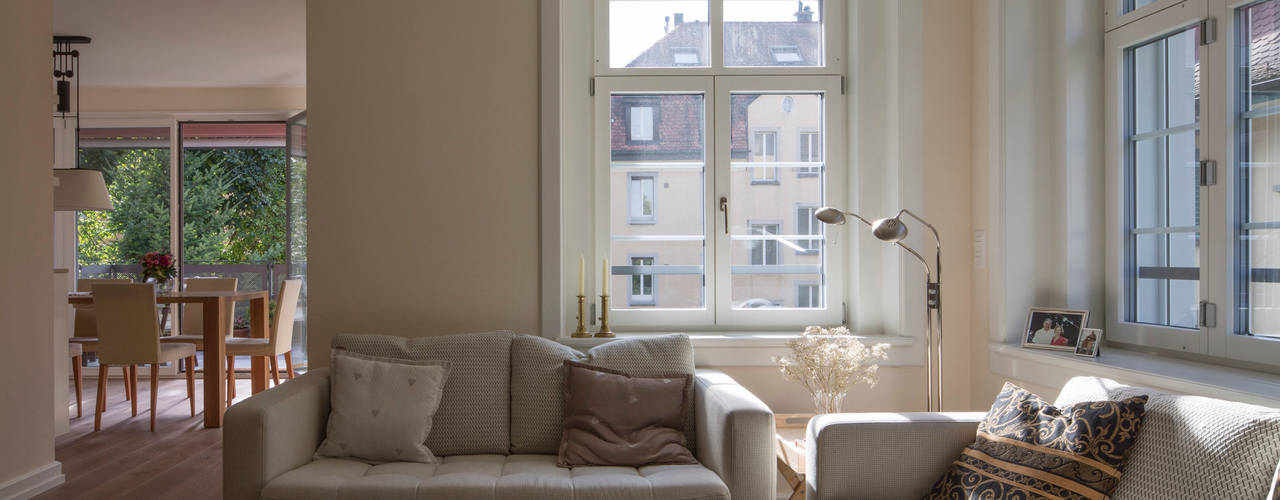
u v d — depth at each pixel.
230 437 2.29
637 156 3.55
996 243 3.09
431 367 2.77
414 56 3.24
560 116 3.26
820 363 2.75
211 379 4.75
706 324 3.55
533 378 2.84
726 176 3.55
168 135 6.69
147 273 5.36
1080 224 2.99
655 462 2.57
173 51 5.58
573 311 3.49
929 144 3.30
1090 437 1.86
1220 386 2.13
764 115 3.58
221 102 6.66
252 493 2.28
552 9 3.25
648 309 3.55
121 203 6.72
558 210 3.24
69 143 6.55
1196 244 2.60
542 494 2.26
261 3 4.59
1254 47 2.37
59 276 4.43
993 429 2.08
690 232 3.56
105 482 3.53
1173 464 1.74
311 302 3.22
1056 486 1.84
